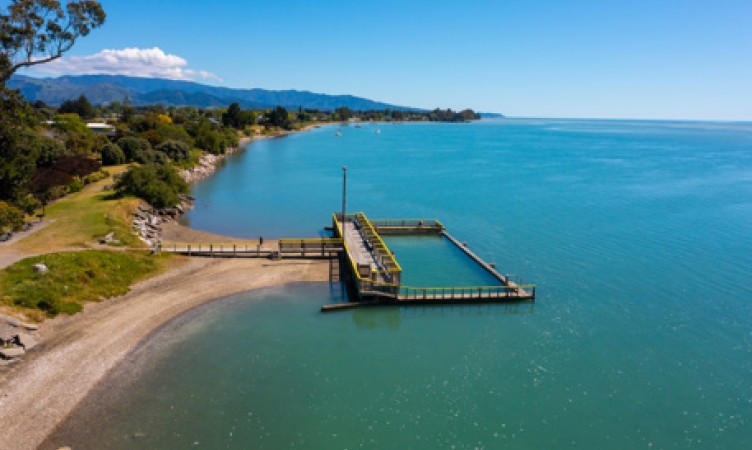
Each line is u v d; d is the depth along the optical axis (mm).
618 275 48062
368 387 28562
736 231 63531
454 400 27578
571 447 24172
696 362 32219
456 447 23891
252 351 32031
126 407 25719
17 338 29875
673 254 54375
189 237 58812
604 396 28359
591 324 37688
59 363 28953
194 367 29781
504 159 150875
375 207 80250
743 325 37500
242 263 47688
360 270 41250
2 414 24281
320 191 94188
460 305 40938
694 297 42750
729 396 28656
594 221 69625
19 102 50531
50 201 62094
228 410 25938
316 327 35906
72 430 23766
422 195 90125
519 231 64688
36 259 38938
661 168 127938
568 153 173250
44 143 67562
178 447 23094
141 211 62906
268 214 74562
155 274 43375
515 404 27391
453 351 33250
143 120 130500
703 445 24609
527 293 42688
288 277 44844
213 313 37312
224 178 108438
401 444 23953
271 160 143500
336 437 24281
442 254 55219
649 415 26797
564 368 31266
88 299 36844
